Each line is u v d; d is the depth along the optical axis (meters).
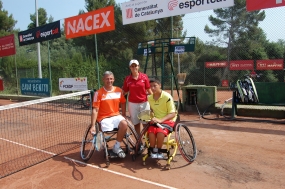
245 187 3.30
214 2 6.47
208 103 7.88
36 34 11.01
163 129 4.00
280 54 12.34
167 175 3.71
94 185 3.49
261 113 7.08
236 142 5.06
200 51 18.75
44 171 4.02
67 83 10.95
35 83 12.57
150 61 15.98
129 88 4.80
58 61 19.08
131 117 4.91
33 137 6.09
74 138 5.82
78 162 4.34
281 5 5.74
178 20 17.22
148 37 17.70
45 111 9.34
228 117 7.22
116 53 20.30
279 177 3.54
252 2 6.04
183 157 4.02
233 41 16.69
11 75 17.55
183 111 8.31
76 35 9.35
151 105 4.32
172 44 7.97
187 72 16.33
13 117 8.59
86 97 9.83
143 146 4.52
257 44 15.14
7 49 12.93
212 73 15.53
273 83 6.76
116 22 18.78
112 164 4.19
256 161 4.10
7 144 5.61
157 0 7.27
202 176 3.64
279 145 4.80
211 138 5.38
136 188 3.36
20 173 3.98
